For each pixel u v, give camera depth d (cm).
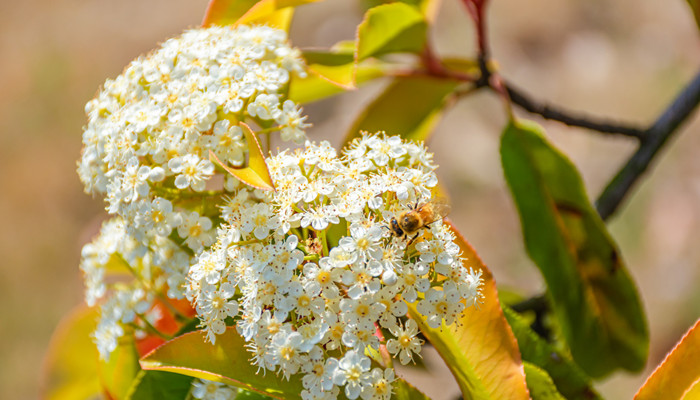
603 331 64
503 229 165
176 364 56
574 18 196
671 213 159
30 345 170
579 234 64
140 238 58
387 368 55
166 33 219
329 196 56
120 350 61
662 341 147
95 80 211
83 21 221
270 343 55
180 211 58
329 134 168
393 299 56
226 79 58
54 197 192
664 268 154
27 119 204
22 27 221
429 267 56
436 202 57
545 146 65
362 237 55
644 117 179
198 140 57
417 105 66
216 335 56
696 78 67
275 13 62
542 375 57
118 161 57
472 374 56
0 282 178
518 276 159
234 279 56
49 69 212
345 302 55
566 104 185
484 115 177
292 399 55
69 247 184
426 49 66
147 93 58
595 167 168
